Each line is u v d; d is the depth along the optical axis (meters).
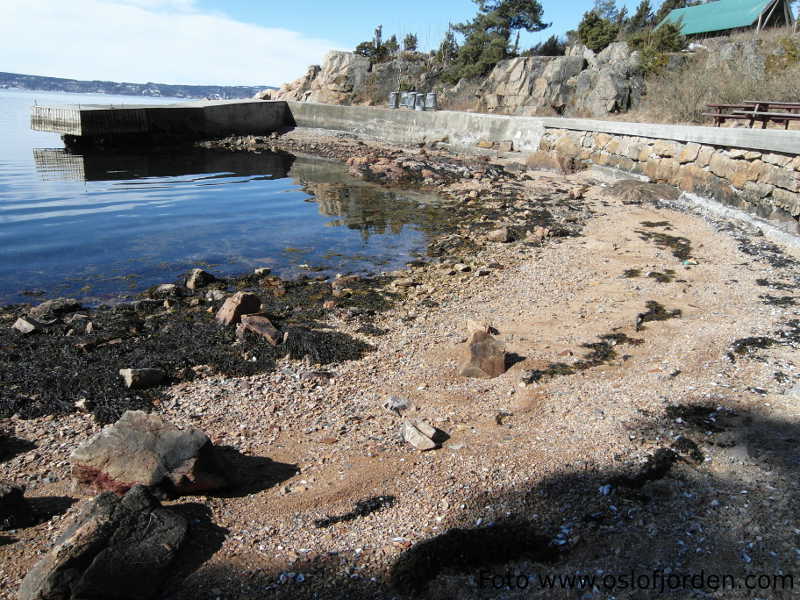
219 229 13.35
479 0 39.72
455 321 7.86
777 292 8.44
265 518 3.88
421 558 3.36
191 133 30.89
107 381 5.93
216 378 6.16
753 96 17.05
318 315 8.12
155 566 3.26
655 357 6.32
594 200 15.84
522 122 24.58
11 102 82.06
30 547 3.55
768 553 3.27
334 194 17.72
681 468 4.20
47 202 15.88
